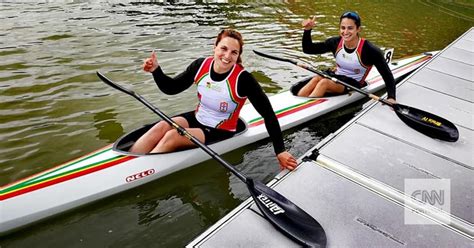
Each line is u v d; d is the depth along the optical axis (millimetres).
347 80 4547
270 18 8625
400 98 4285
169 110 4277
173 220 2770
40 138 3576
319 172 2770
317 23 8492
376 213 2373
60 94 4434
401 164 2922
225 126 3252
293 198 2488
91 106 4230
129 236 2588
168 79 3014
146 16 7852
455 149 3211
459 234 2229
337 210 2389
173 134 3096
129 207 2883
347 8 10602
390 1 12484
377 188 2629
